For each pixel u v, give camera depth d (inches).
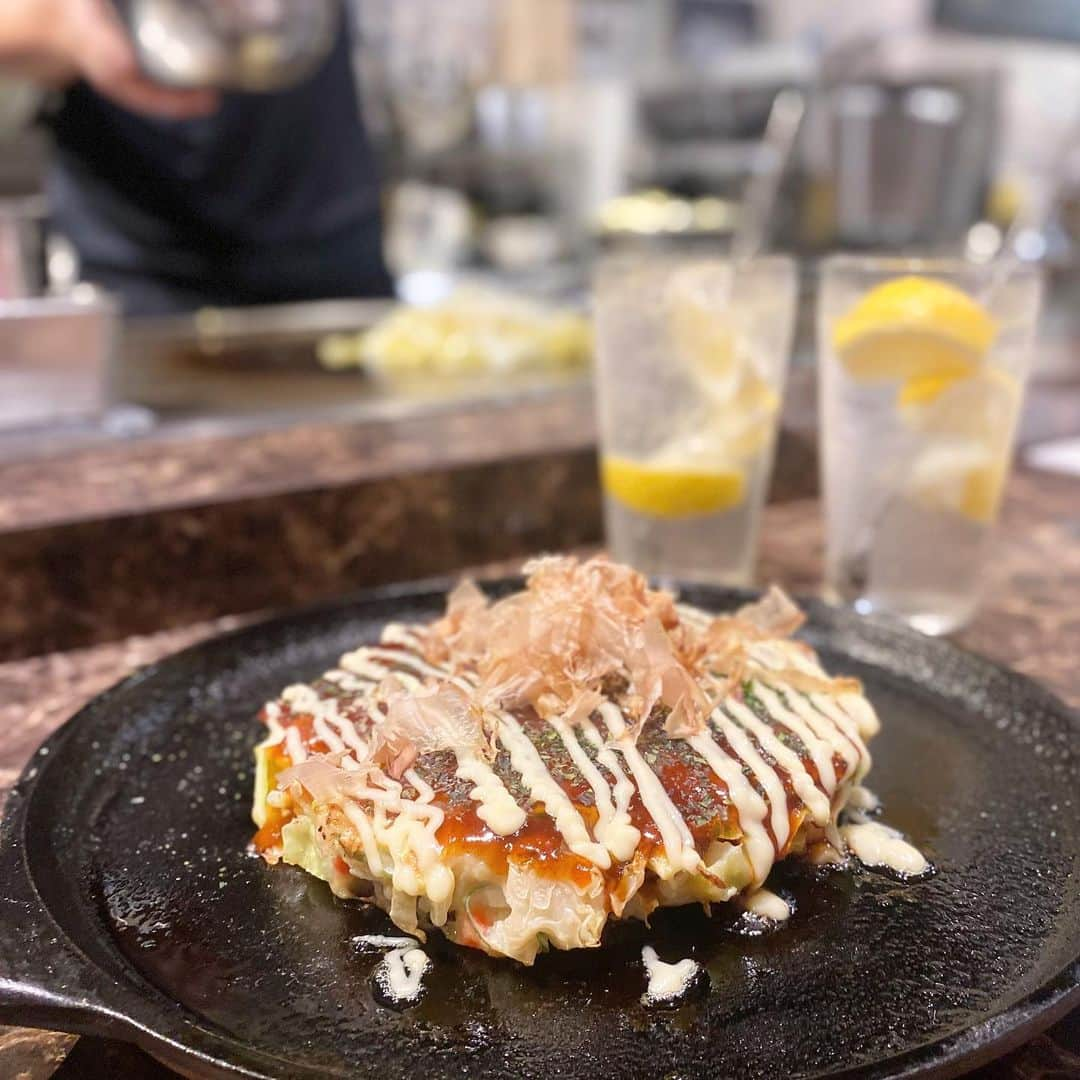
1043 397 33.7
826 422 18.4
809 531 25.2
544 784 10.7
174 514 19.6
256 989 9.9
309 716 12.7
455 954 10.5
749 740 11.8
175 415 28.7
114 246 51.7
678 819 10.5
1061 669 17.4
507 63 76.5
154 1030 8.6
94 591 19.2
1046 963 9.9
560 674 12.2
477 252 73.4
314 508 21.0
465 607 14.3
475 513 23.0
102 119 49.3
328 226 54.0
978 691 15.1
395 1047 9.2
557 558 13.9
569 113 75.6
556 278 62.2
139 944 10.6
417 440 25.1
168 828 12.5
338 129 53.6
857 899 11.2
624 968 10.2
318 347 40.3
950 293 16.5
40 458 23.6
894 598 18.5
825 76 53.7
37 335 26.0
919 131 48.8
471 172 76.2
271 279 53.6
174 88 42.0
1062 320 45.8
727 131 68.6
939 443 17.6
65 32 40.3
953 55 69.0
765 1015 9.6
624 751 11.3
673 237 67.8
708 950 10.4
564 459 24.0
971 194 52.9
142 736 14.3
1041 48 65.1
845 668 16.2
